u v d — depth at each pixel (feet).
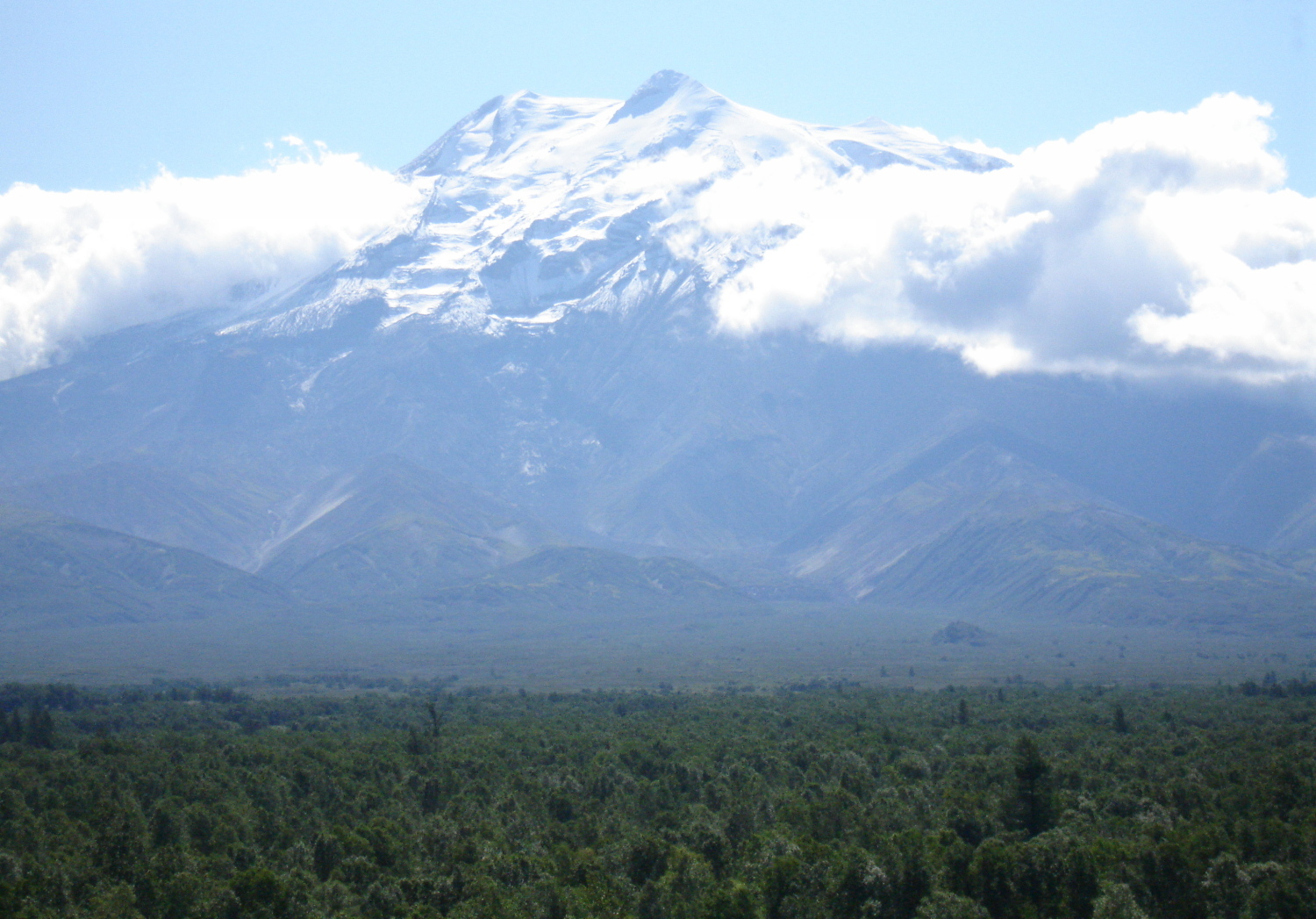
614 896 482.69
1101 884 469.57
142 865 527.81
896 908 477.77
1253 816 573.74
